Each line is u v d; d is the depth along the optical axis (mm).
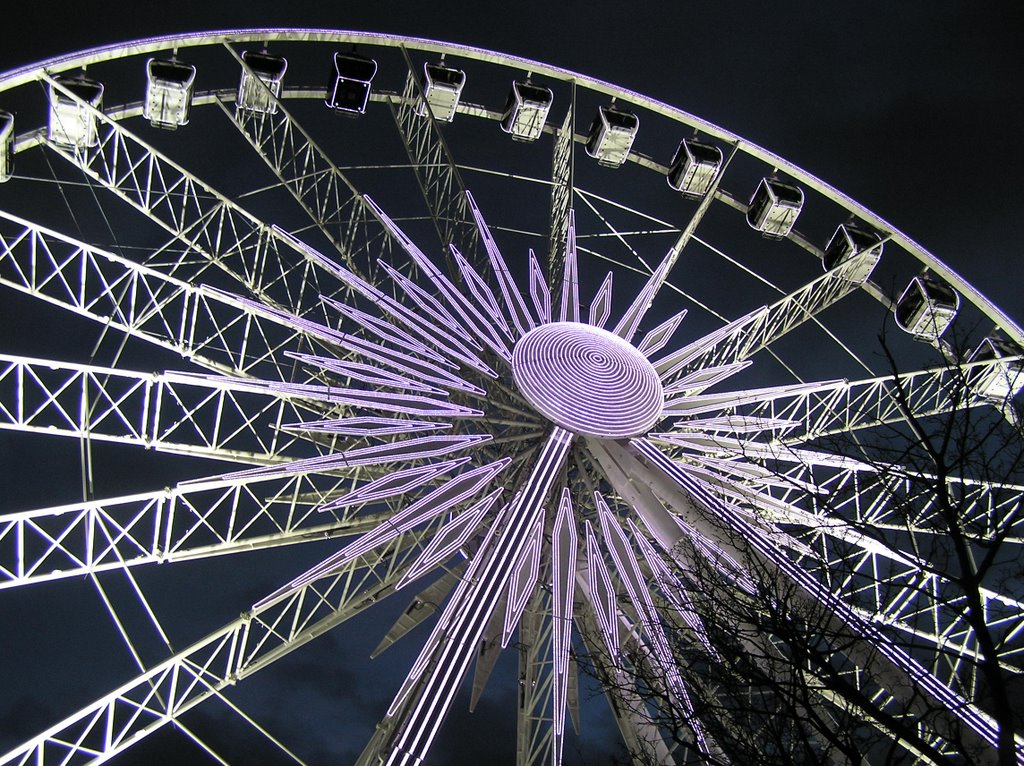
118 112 36688
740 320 36562
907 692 22953
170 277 30562
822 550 29781
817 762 16188
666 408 33625
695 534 28391
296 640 27422
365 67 38719
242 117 38125
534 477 29328
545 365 32875
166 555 27125
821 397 35844
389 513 30578
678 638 24234
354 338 31266
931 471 18797
